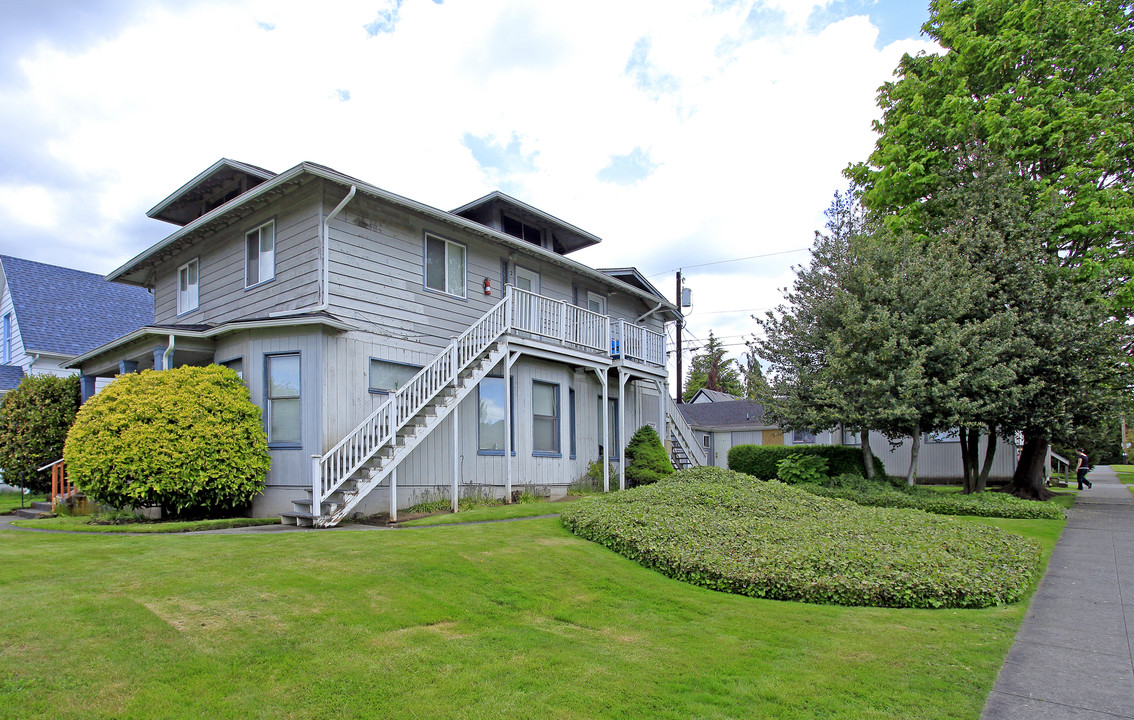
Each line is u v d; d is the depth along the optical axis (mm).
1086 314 14156
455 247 14875
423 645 4766
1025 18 16281
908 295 14328
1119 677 4535
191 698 3730
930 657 4875
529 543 8359
